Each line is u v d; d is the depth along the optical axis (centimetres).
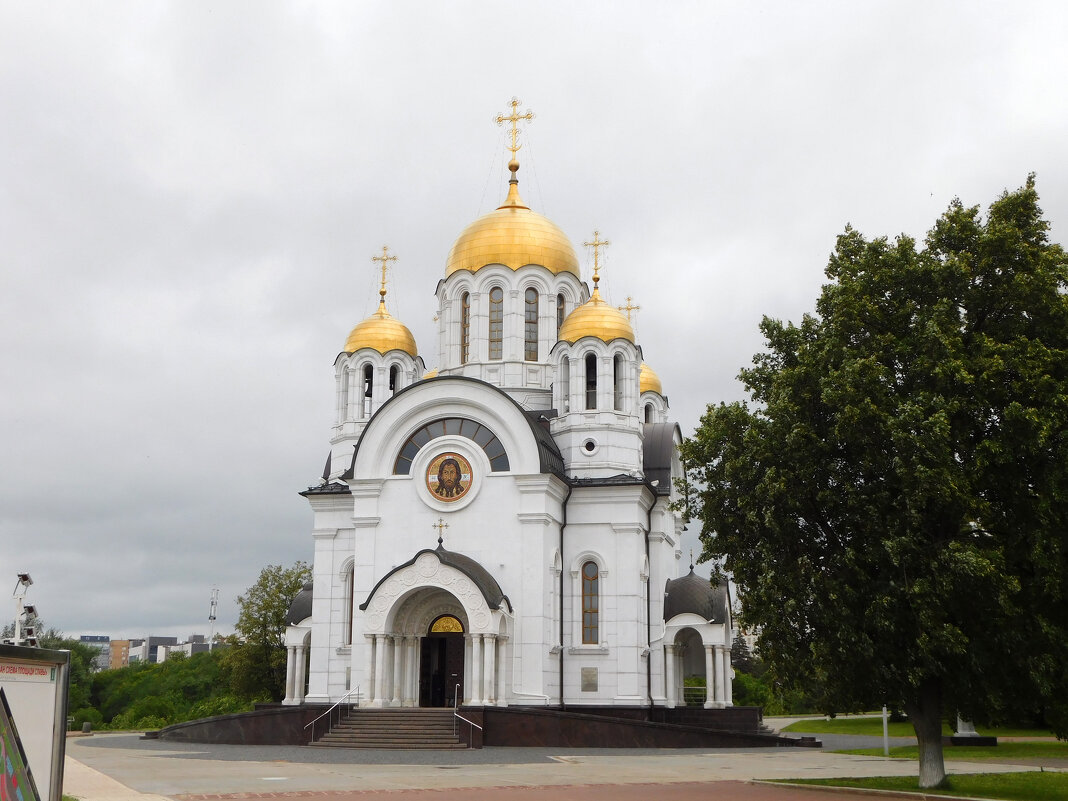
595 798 2509
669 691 5641
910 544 2870
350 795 2538
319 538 5709
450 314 6066
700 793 2684
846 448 3125
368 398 6109
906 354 3108
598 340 5569
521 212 6256
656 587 5616
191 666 13900
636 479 5412
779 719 8894
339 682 5503
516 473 5128
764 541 3155
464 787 2759
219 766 3441
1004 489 2997
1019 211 3231
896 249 3234
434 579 4822
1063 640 2825
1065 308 3020
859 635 2941
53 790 1767
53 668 1786
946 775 3072
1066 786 3036
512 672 4947
